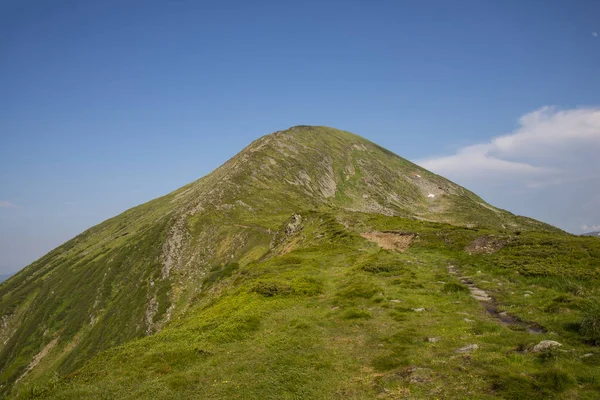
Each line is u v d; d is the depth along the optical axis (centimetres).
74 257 16650
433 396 1101
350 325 1923
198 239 11881
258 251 10019
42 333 11069
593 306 1622
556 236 3575
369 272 3175
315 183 18862
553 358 1212
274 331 1961
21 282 16112
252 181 16388
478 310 1970
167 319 8712
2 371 10225
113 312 10106
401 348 1514
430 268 3216
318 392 1242
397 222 5800
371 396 1168
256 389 1323
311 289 2766
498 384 1100
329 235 5481
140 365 1692
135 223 18512
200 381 1454
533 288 2241
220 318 2339
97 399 1416
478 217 18588
